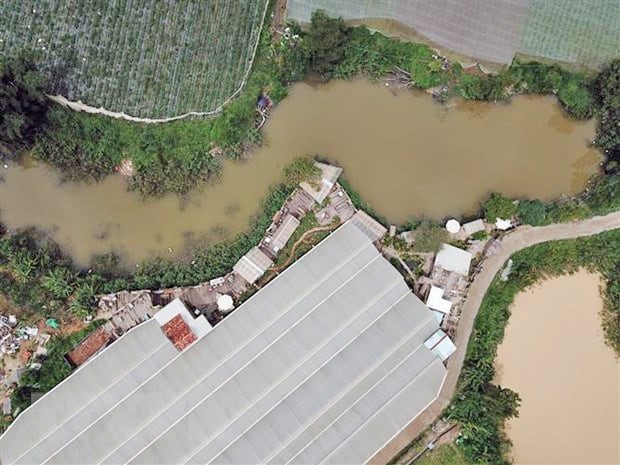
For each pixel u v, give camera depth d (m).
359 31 49.34
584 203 48.16
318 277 43.41
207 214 48.03
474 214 49.22
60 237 47.03
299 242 47.16
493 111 50.47
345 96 50.28
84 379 41.22
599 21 49.69
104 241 47.25
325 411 40.72
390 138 50.19
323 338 42.03
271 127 49.50
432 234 46.31
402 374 41.84
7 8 47.78
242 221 48.03
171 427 40.16
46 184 47.66
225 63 49.19
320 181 47.19
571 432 46.16
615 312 47.53
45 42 47.78
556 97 50.28
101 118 47.69
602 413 46.53
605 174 49.66
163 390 40.88
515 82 50.09
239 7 49.75
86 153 47.44
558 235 48.09
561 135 50.47
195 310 45.12
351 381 41.34
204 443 39.66
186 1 49.47
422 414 45.25
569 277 48.16
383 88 50.25
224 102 48.62
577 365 47.16
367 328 42.53
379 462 44.19
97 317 45.16
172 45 49.12
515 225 47.97
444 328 45.50
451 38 48.75
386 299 43.19
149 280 45.88
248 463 39.53
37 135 46.44
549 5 49.31
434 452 44.53
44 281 44.81
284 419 40.44
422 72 49.66
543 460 45.59
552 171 50.12
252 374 41.28
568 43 49.56
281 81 49.47
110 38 48.56
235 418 40.25
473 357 46.06
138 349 41.88
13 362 44.16
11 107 43.12
